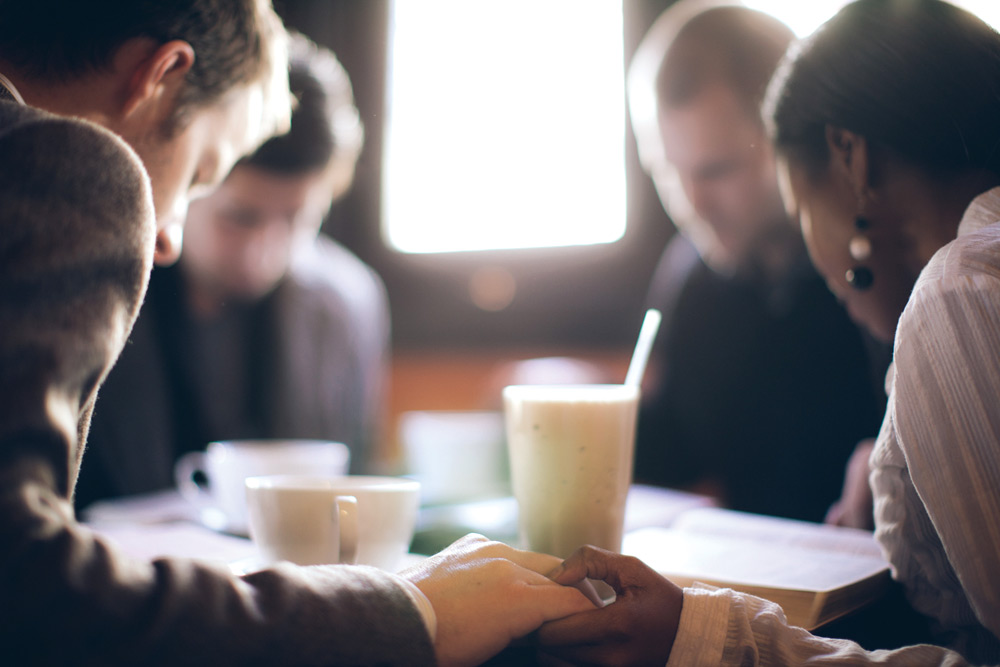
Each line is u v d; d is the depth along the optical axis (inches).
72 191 23.8
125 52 31.3
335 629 23.5
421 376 105.5
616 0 89.1
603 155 92.0
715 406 67.7
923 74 30.0
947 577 29.1
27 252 23.0
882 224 31.9
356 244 108.0
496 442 52.0
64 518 22.5
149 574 22.8
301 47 65.6
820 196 32.8
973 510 26.1
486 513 40.4
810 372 63.7
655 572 27.5
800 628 27.0
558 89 93.9
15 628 21.5
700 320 69.1
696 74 57.9
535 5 94.3
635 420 32.7
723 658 26.2
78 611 21.7
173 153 33.1
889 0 31.0
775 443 64.7
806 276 63.8
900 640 31.9
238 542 35.9
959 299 26.4
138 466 60.2
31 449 22.4
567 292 96.2
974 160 30.0
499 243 99.9
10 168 23.5
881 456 30.0
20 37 30.7
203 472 49.1
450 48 99.8
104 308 23.8
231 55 33.4
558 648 26.8
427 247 104.7
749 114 57.4
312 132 61.7
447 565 26.7
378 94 104.4
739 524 38.2
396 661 24.0
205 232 63.4
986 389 26.0
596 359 95.0
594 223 93.7
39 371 22.5
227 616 22.7
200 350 69.0
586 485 31.3
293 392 71.1
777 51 57.7
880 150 31.0
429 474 51.9
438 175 102.7
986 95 29.8
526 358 99.5
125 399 60.0
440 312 104.6
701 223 63.8
